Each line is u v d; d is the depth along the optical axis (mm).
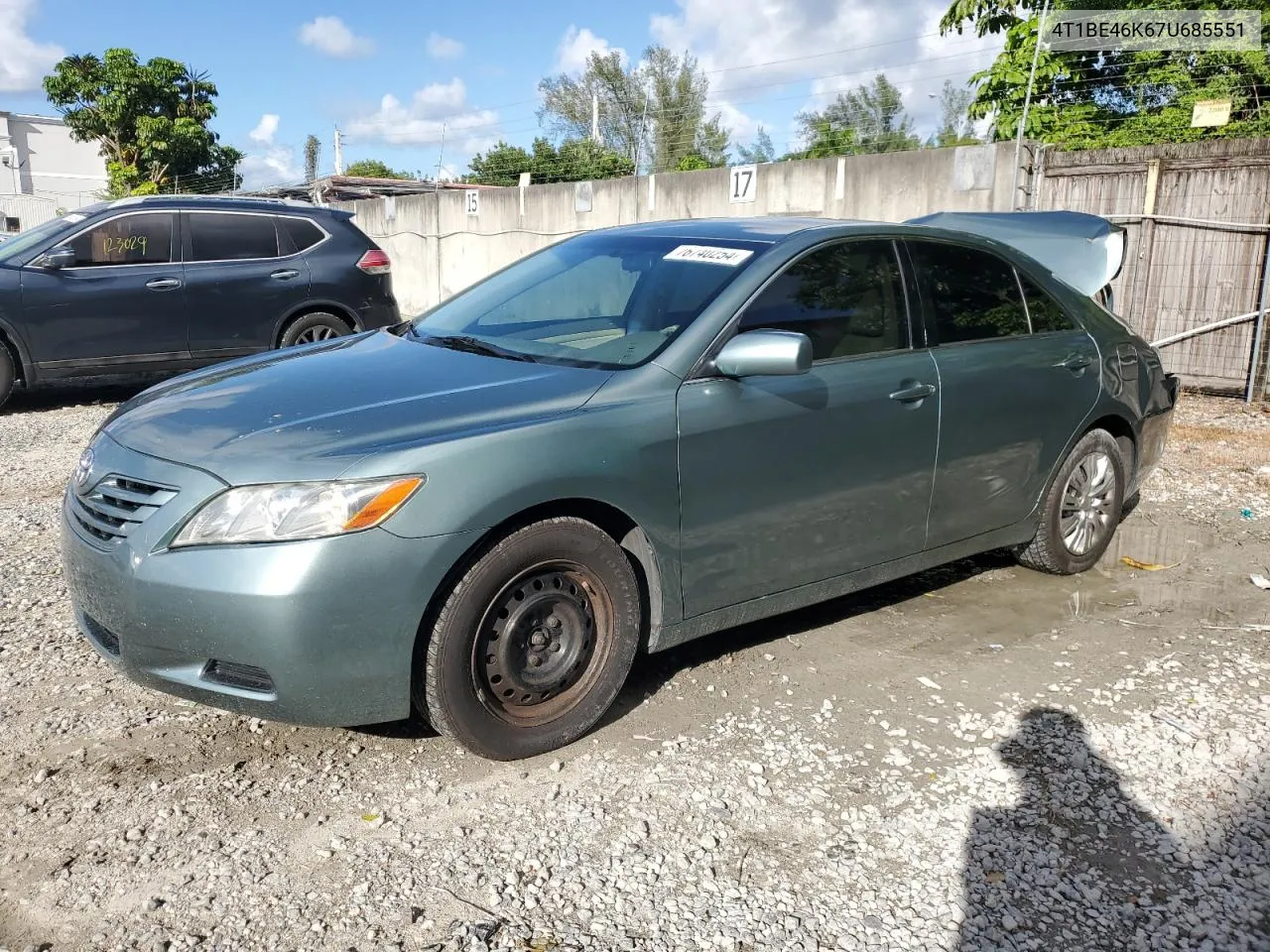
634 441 3236
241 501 2811
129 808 2922
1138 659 4039
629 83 34969
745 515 3549
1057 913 2557
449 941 2404
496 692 3115
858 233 4047
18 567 4840
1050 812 2982
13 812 2896
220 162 34000
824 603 4613
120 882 2607
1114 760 3277
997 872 2711
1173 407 5551
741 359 3361
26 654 3877
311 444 2920
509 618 3092
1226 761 3281
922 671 3902
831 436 3729
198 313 9164
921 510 4121
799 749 3309
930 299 4199
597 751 3283
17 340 8562
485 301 4316
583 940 2420
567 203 14477
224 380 3625
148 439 3139
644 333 3609
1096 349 4863
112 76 32188
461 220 16328
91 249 8836
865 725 3475
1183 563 5227
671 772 3162
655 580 3396
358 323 9969
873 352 3936
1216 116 9578
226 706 2916
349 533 2775
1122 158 9656
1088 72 12867
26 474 6711
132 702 3533
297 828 2844
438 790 3039
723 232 4059
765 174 11953
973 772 3193
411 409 3139
